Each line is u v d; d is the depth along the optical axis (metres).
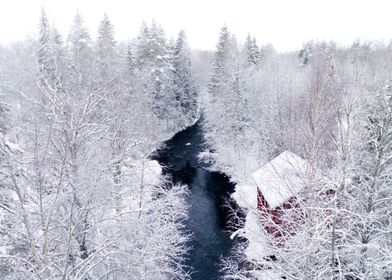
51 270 9.40
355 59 60.09
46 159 9.67
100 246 10.69
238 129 40.38
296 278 10.51
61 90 10.12
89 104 10.12
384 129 12.09
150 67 48.78
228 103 41.53
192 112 58.88
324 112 10.85
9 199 9.58
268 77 47.22
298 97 34.31
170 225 17.42
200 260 23.33
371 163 12.47
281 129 29.11
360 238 12.36
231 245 24.77
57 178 9.82
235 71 41.09
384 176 12.66
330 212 11.30
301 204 10.77
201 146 47.69
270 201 18.47
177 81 54.84
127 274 13.02
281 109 33.19
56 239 10.65
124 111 21.55
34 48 37.44
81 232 10.57
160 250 15.31
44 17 35.94
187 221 28.25
